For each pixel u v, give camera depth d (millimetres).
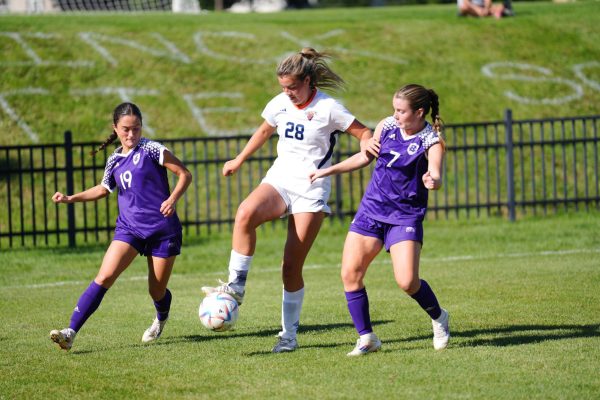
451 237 49500
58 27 74062
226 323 22047
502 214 57000
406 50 74250
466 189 53938
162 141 50375
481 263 40406
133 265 44250
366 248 22078
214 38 74750
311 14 90375
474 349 22250
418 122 21578
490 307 28719
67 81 66250
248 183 58500
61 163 58250
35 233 49125
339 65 70750
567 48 77000
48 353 23391
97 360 22328
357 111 64812
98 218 54375
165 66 69500
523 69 72688
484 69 72062
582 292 30922
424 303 22031
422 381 19109
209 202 55875
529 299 29906
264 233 52656
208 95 66312
